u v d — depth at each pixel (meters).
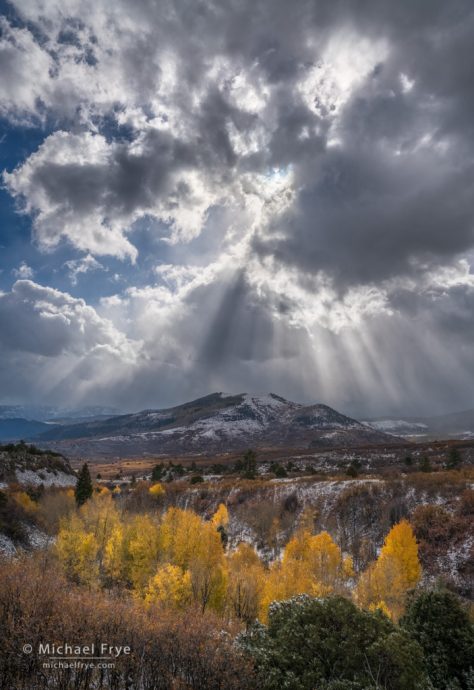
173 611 25.16
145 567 40.94
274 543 70.38
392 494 69.56
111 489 118.25
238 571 42.44
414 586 38.59
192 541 43.12
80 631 16.11
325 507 75.12
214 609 33.25
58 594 18.06
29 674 14.98
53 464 103.94
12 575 18.78
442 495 64.31
